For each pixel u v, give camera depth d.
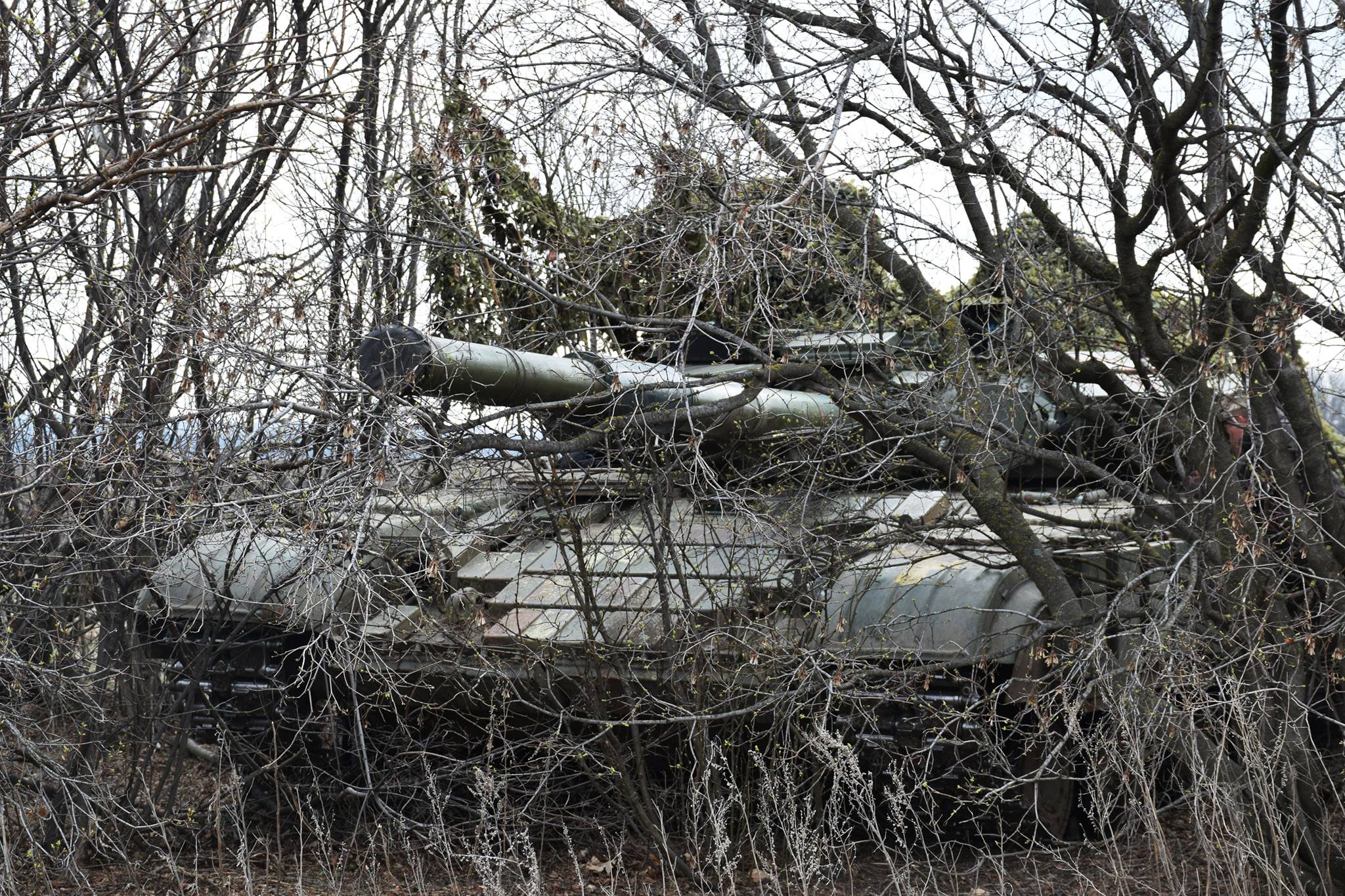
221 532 10.77
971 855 11.53
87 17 11.66
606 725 10.09
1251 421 9.78
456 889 10.46
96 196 9.02
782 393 11.70
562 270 10.70
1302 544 9.97
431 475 10.23
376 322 11.82
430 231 12.45
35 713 11.87
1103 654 9.61
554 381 9.85
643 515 11.84
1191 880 10.46
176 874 10.45
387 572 11.21
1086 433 12.81
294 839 12.16
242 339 10.29
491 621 11.31
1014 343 10.17
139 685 11.99
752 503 11.09
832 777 10.90
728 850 10.44
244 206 13.65
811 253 9.72
